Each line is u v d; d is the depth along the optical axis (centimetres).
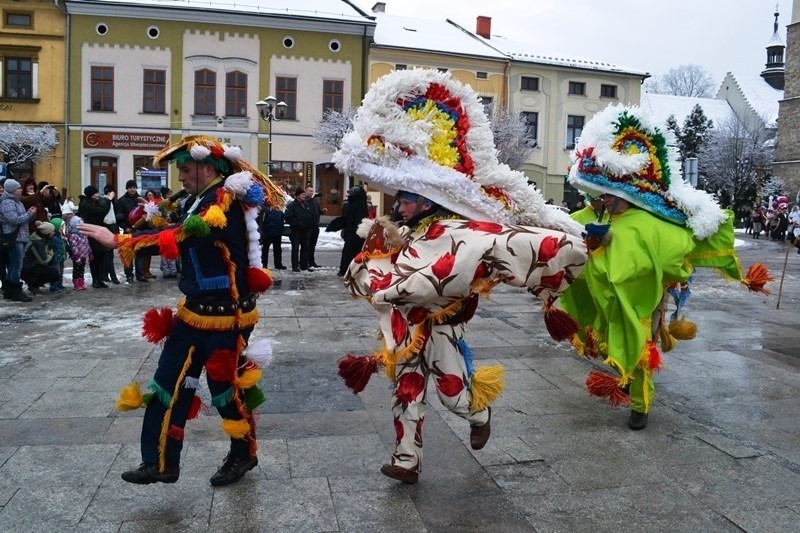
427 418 477
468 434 448
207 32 3027
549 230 350
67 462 389
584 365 631
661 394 546
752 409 510
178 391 337
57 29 2941
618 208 478
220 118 3069
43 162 2970
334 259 1748
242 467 367
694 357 673
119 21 2966
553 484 376
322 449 418
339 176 3206
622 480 382
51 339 707
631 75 3700
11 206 927
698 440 444
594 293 453
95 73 2980
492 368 372
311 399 518
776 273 1614
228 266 339
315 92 3147
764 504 355
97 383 546
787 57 4169
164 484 364
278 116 2978
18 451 404
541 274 342
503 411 498
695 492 368
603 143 470
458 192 345
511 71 3500
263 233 1409
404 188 346
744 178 4303
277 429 452
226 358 338
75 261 1084
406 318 354
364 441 433
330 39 3139
